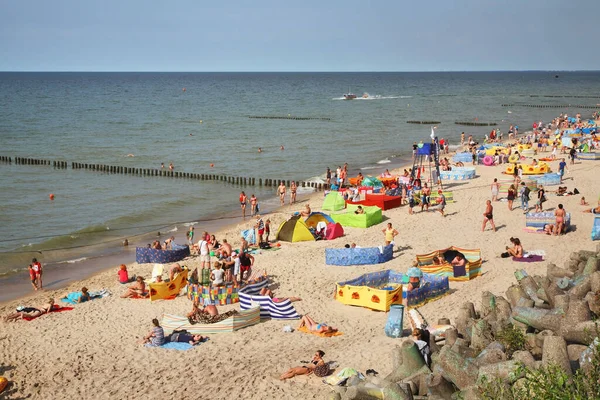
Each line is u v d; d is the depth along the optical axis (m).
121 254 31.11
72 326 20.06
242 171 55.56
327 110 126.88
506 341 11.77
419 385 11.44
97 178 52.75
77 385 15.85
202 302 21.45
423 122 98.81
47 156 64.31
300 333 18.36
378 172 52.78
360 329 18.44
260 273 23.52
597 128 65.62
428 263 23.72
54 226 36.84
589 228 28.36
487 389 9.09
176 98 171.25
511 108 127.50
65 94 184.75
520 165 44.41
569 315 11.34
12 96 170.88
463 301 19.72
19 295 25.14
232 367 16.22
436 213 33.84
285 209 39.91
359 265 25.28
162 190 47.47
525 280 14.81
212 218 38.56
